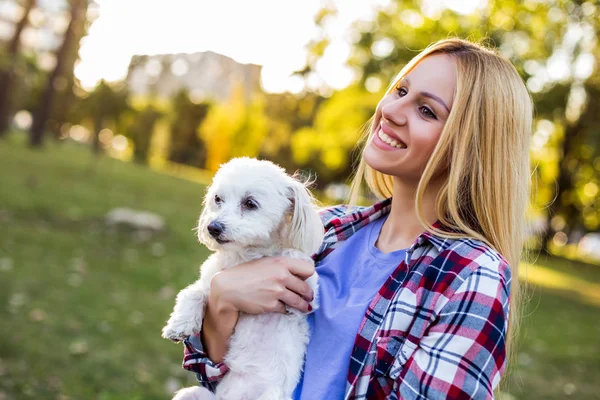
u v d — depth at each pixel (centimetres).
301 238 233
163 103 4069
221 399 209
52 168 1853
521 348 754
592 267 2589
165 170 3322
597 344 859
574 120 1688
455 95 187
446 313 161
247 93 3897
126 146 4053
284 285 200
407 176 196
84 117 3269
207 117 3997
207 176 3725
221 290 205
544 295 1295
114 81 2953
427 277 169
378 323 173
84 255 849
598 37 1302
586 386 635
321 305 196
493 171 183
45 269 734
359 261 202
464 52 194
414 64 205
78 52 3102
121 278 769
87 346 518
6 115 2723
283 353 203
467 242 173
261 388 204
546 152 1758
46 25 2856
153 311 654
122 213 1088
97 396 432
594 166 1858
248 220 241
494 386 155
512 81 190
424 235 178
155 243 1016
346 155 1691
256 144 3706
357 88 1572
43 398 415
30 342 502
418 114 192
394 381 162
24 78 2956
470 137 184
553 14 1258
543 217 2031
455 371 152
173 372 500
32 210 1080
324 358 180
